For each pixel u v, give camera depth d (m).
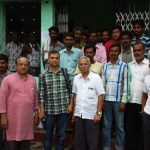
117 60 3.28
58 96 3.15
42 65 4.12
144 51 3.29
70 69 3.52
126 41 3.43
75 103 3.12
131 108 3.25
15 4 4.34
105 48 3.66
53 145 3.62
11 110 2.78
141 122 3.24
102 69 3.30
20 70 2.78
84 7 4.73
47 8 4.07
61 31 4.14
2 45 4.37
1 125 2.85
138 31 3.51
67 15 4.13
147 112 2.85
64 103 3.17
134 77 3.24
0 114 2.83
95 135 3.05
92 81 3.03
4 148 3.00
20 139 2.77
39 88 3.17
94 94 3.03
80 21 4.76
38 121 2.99
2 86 2.79
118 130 3.28
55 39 3.79
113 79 3.25
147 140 2.88
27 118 2.80
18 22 4.38
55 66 3.15
